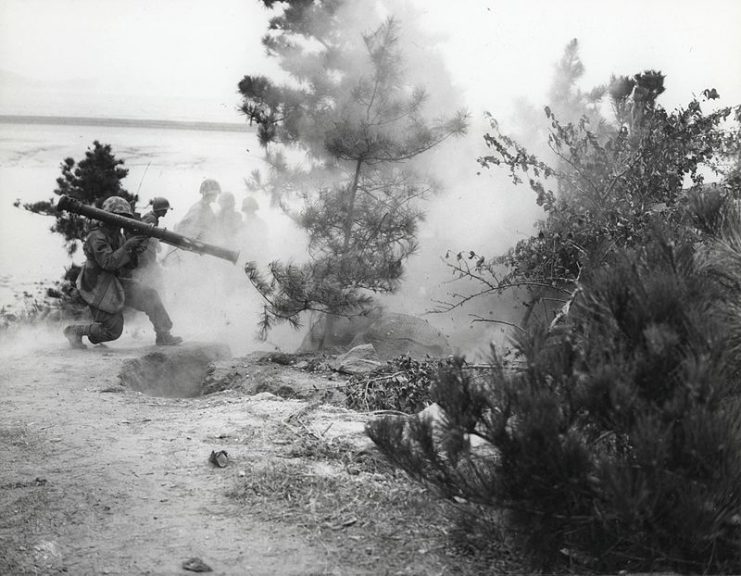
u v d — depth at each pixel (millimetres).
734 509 3371
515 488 3477
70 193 15266
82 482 4664
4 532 3992
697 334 3434
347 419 6035
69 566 3604
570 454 3355
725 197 4453
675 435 3309
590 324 3785
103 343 10883
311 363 9242
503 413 3533
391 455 3848
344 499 4293
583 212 8227
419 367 7098
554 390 3627
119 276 10117
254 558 3652
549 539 3527
